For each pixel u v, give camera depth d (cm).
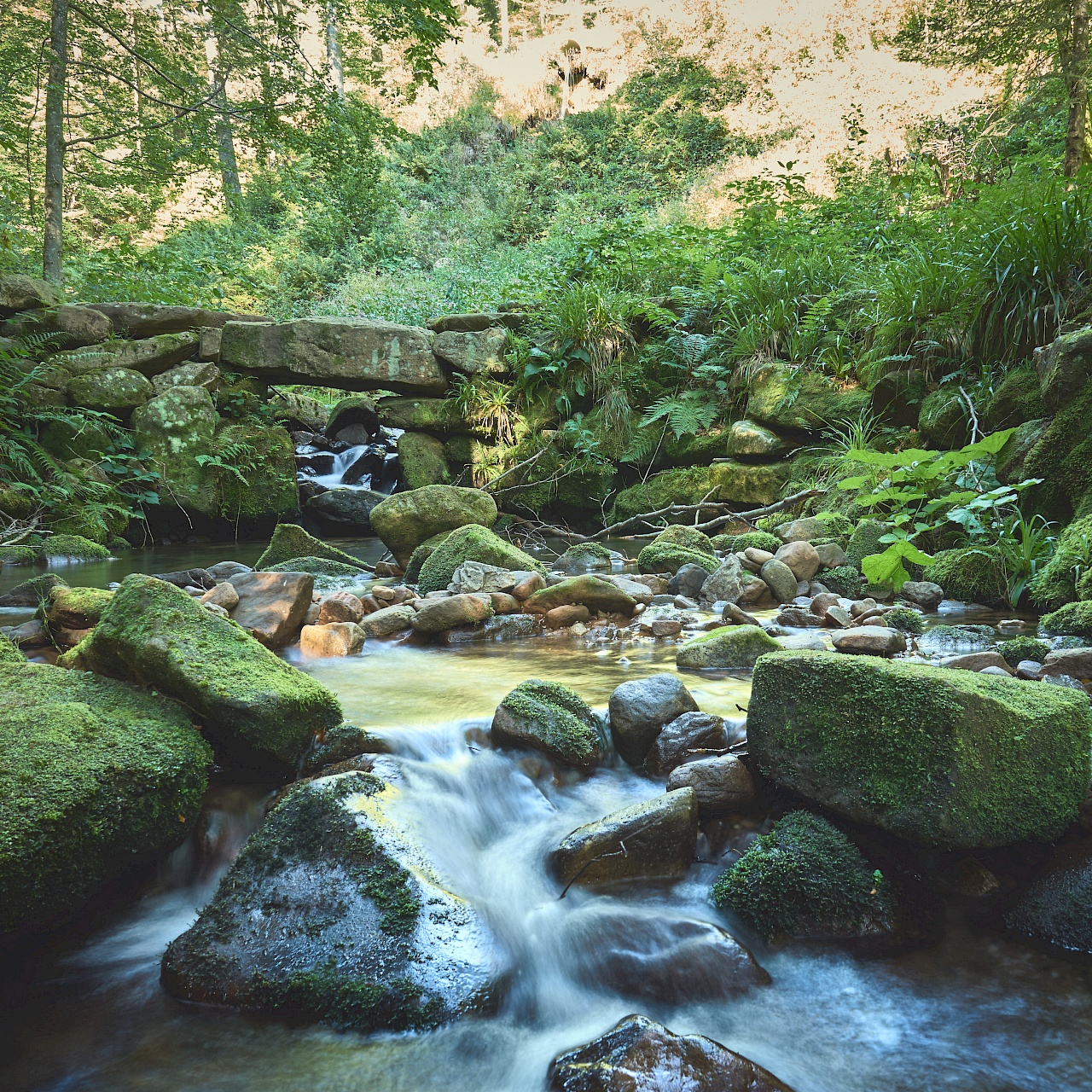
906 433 577
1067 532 386
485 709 244
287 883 162
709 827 190
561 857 178
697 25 2144
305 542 532
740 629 308
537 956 159
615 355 839
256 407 861
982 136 1276
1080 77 896
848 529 512
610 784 215
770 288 751
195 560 634
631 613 397
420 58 1209
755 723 198
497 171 2212
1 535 631
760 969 154
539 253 1630
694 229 897
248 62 1159
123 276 1061
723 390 749
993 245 543
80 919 168
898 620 354
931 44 1495
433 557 457
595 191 2008
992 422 489
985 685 186
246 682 205
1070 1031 140
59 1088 128
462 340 873
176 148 1202
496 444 870
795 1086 128
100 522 698
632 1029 131
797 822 181
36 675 206
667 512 724
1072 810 178
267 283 1644
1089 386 408
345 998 143
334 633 332
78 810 157
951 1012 145
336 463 941
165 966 154
